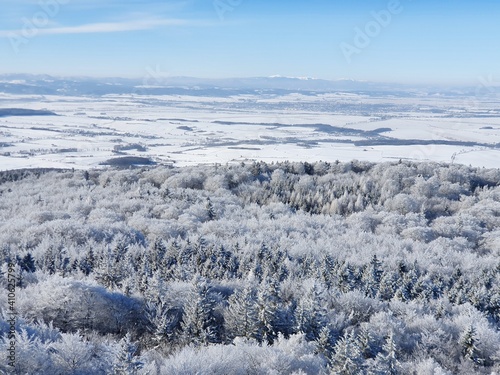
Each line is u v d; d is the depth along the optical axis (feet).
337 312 168.96
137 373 95.09
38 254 236.43
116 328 139.13
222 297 169.78
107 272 191.01
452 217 428.15
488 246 363.15
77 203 398.01
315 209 463.83
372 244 336.29
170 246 252.83
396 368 120.37
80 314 136.56
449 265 288.51
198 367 99.45
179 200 435.53
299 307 145.69
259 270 228.22
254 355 112.68
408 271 256.11
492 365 138.21
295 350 121.29
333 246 312.29
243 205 464.24
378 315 156.97
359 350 122.11
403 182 529.86
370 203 472.85
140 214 380.78
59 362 96.94
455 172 545.03
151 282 160.15
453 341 148.46
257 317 142.72
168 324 137.69
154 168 638.53
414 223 403.95
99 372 98.27
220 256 244.42
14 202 425.69
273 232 345.92
